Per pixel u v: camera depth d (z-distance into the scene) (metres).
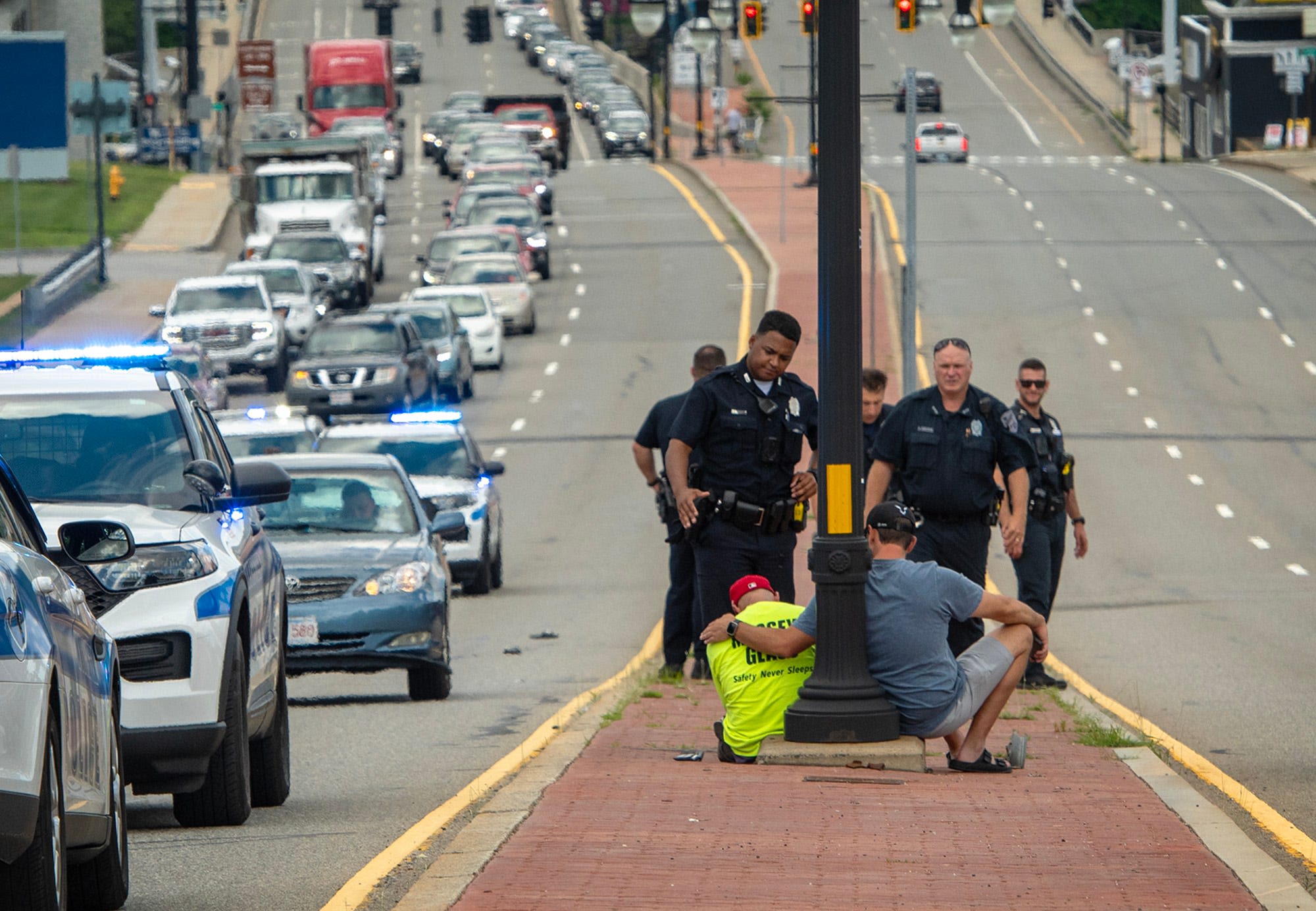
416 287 187.50
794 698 32.31
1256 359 146.00
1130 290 174.25
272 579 33.72
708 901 22.06
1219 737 40.03
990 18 88.88
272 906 24.89
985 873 23.55
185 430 31.62
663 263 199.12
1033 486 45.81
